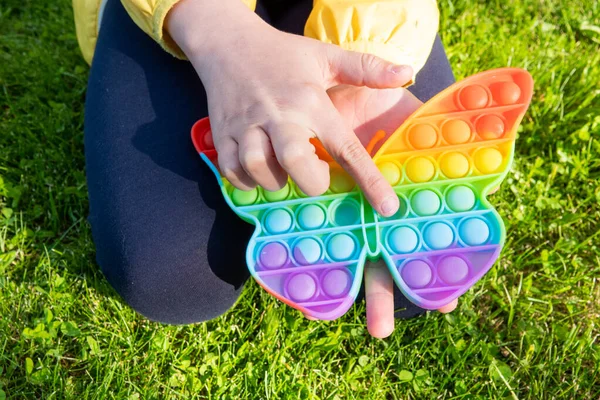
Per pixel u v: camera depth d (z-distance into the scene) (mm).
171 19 444
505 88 423
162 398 462
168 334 480
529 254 510
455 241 407
